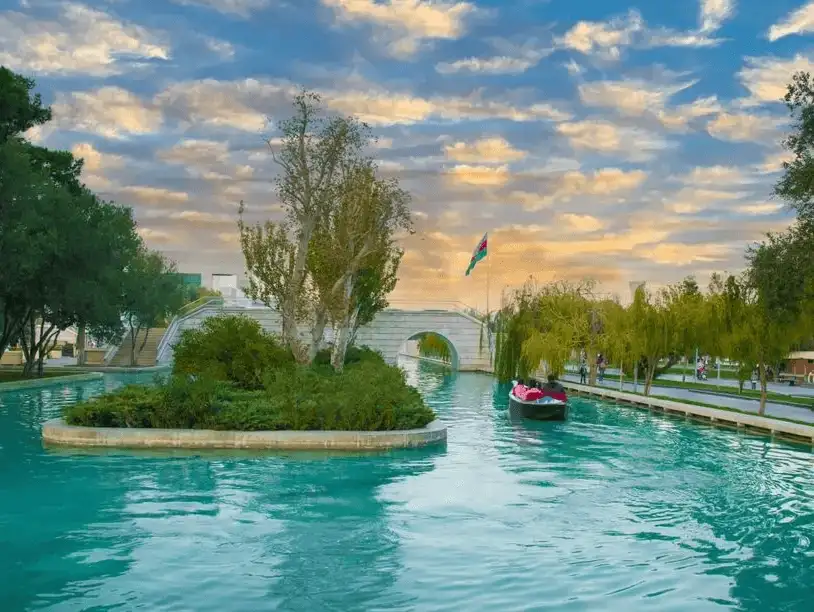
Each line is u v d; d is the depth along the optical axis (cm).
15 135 4097
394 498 1520
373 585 1004
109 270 4822
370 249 3759
